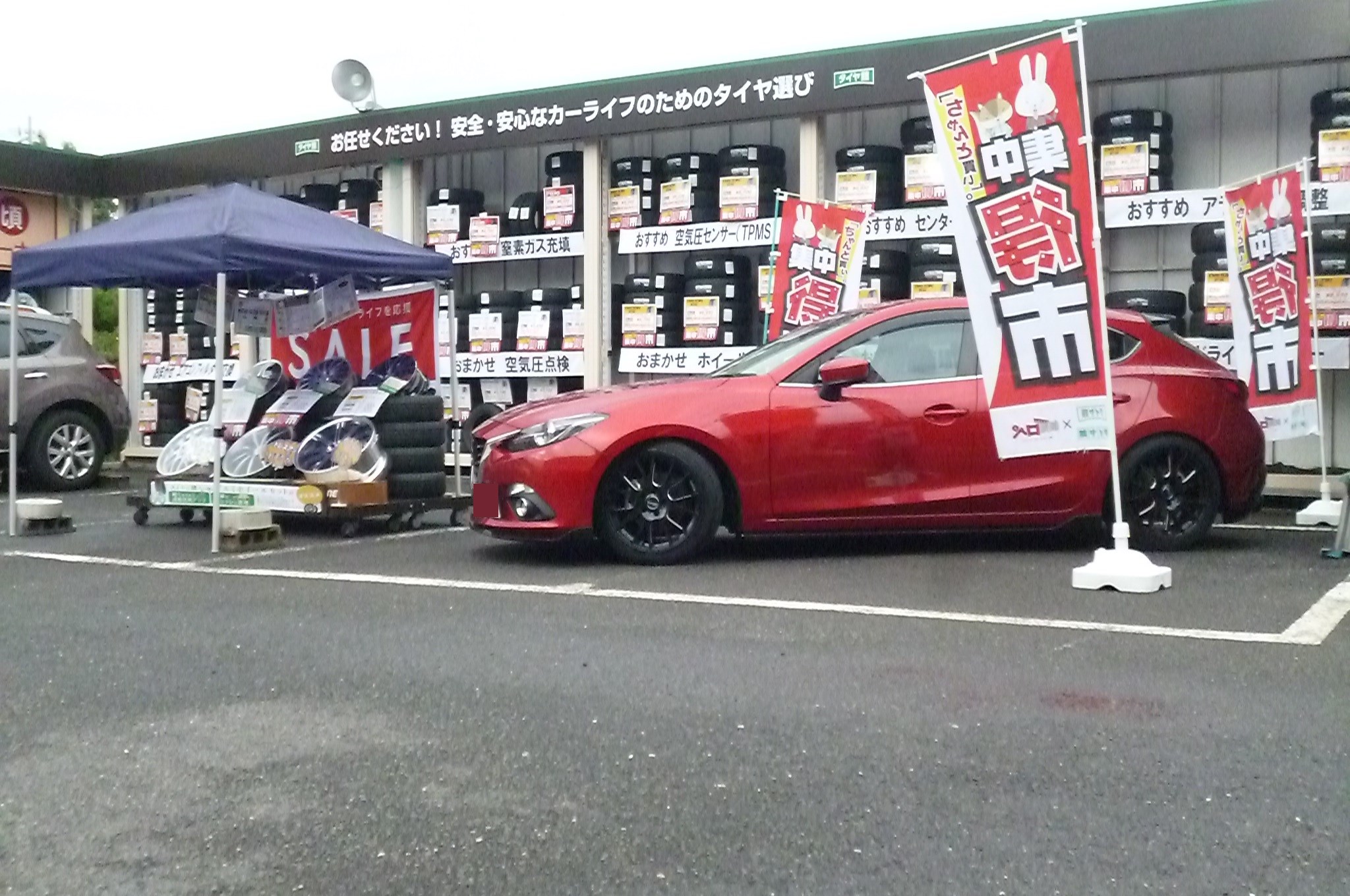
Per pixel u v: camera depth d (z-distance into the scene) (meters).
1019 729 3.92
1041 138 6.06
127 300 15.85
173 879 2.96
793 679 4.49
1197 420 7.11
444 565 6.99
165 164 14.91
